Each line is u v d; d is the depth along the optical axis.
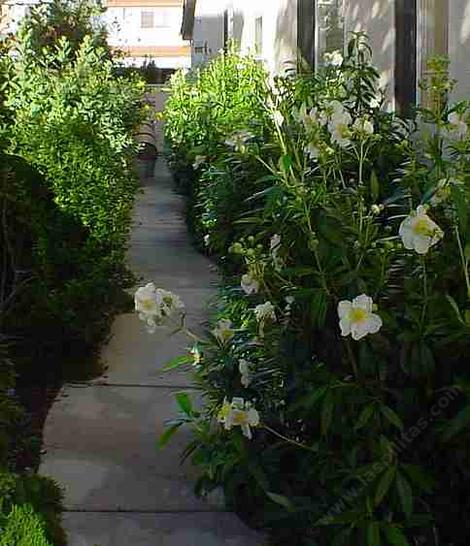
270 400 3.89
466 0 5.43
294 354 3.67
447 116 4.43
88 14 13.68
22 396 5.69
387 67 6.91
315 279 3.54
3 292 6.36
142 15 35.91
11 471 4.31
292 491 3.76
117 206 6.60
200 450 4.14
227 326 4.27
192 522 4.20
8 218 6.12
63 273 6.14
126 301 7.36
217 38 20.75
